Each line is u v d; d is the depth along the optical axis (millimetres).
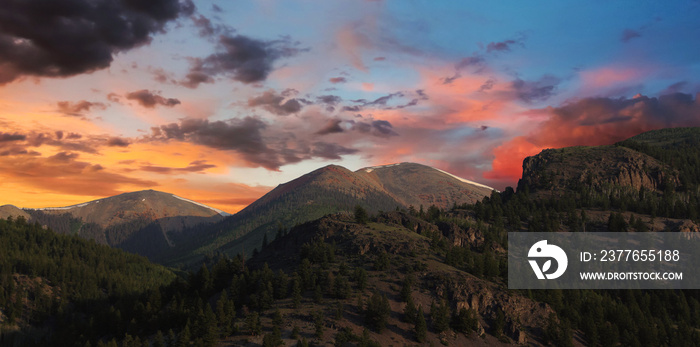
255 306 176750
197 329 160000
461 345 170000
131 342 174375
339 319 164625
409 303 176750
